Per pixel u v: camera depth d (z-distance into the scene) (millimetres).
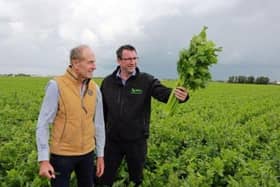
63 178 5332
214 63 5223
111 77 6637
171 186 6500
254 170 7355
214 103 25500
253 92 46375
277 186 6551
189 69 5215
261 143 11664
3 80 58719
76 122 5223
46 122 5121
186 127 13070
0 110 16938
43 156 5059
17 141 9266
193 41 5250
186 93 5418
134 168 6758
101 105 5617
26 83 49906
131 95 6512
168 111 5648
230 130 12719
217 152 9383
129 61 6332
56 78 5227
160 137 11125
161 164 8609
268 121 15828
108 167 6754
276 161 8289
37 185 6555
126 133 6551
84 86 5309
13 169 7012
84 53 5078
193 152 9047
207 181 7059
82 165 5484
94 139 5645
